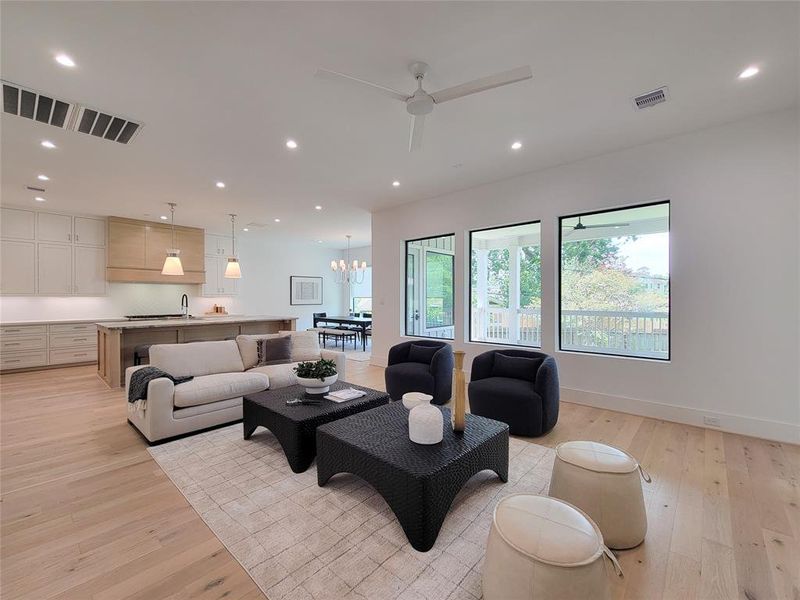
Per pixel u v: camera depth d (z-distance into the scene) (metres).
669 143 3.54
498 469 2.32
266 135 3.41
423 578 1.59
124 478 2.44
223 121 3.13
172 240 7.42
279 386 3.78
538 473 2.52
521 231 5.52
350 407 2.85
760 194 3.15
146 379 3.07
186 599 1.47
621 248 4.17
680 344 3.53
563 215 4.29
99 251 6.70
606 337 4.29
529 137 3.50
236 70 2.44
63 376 5.49
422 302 6.31
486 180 4.80
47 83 2.56
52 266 6.21
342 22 2.02
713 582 1.56
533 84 2.62
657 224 3.96
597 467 1.83
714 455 2.81
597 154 3.93
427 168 4.34
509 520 1.39
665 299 3.93
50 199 5.54
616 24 2.04
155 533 1.88
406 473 1.79
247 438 3.07
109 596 1.48
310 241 10.04
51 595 1.49
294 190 5.20
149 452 2.83
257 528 1.92
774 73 2.51
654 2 1.88
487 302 5.91
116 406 4.02
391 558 1.71
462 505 2.14
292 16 1.97
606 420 3.61
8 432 3.26
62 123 3.13
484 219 5.00
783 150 3.05
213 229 8.13
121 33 2.07
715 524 1.96
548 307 4.42
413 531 1.77
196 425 3.19
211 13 1.93
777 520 1.99
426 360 4.41
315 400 2.95
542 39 2.17
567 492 1.87
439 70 2.47
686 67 2.44
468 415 2.61
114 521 1.98
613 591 1.51
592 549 1.25
